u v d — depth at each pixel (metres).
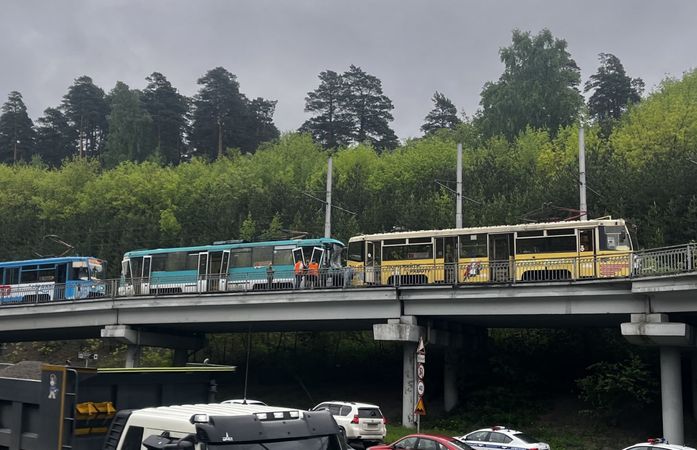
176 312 43.03
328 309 38.72
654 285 29.86
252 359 56.09
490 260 37.47
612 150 60.94
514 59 90.56
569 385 42.09
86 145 135.00
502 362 41.47
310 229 61.78
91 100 135.25
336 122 116.44
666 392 30.88
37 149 130.00
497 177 64.75
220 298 41.09
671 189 47.25
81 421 10.67
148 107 122.25
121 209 81.69
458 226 43.03
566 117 86.94
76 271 53.56
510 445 24.64
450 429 38.06
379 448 23.42
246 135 121.38
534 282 33.28
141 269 48.31
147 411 9.13
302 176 82.25
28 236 83.69
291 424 8.47
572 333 44.28
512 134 86.75
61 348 65.44
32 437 11.04
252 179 79.94
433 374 47.16
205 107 120.69
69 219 83.69
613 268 32.19
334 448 8.68
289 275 43.41
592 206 51.00
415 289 36.16
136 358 46.22
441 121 115.44
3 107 130.38
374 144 116.12
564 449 32.97
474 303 35.31
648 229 45.28
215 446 7.82
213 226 71.25
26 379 11.45
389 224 61.84
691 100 65.50
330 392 48.62
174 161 119.50
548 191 53.84
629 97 104.31
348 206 67.56
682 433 30.52
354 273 38.59
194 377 12.59
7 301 53.00
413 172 73.69
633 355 37.34
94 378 10.96
